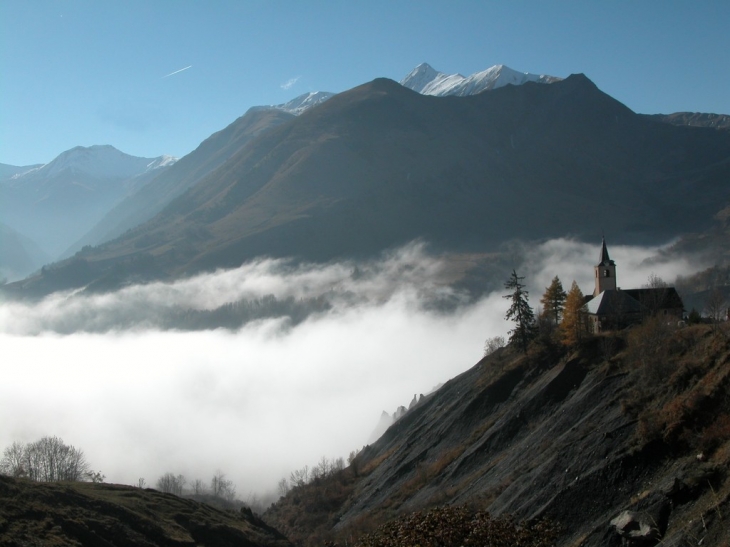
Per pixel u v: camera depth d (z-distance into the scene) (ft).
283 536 288.92
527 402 272.72
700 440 163.22
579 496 177.17
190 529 236.63
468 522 118.62
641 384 212.43
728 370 176.76
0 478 207.31
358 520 273.13
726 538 125.80
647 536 145.48
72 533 191.31
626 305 308.40
